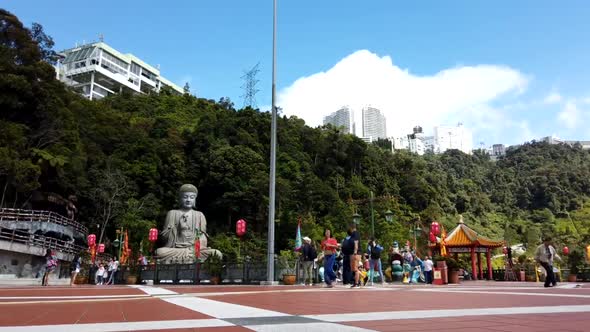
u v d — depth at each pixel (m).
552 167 131.12
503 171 135.62
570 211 112.81
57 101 48.72
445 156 143.62
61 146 48.34
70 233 44.69
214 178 62.44
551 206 113.88
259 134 77.00
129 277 28.77
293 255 45.03
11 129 40.97
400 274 21.78
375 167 86.00
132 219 52.34
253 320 4.75
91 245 39.62
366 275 17.98
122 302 7.55
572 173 124.88
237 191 61.31
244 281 21.78
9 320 4.86
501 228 101.00
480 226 97.44
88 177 54.84
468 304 6.65
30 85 43.75
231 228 62.06
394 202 73.81
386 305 6.60
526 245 76.19
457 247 33.16
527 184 123.44
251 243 55.16
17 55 46.78
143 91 119.75
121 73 114.12
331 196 65.88
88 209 53.94
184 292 11.16
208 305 6.86
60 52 111.00
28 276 35.06
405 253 23.52
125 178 57.09
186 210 43.34
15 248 33.97
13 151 39.19
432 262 21.31
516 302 6.96
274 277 19.91
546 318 4.72
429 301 7.34
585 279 27.66
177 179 63.31
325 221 59.34
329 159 81.38
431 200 89.75
